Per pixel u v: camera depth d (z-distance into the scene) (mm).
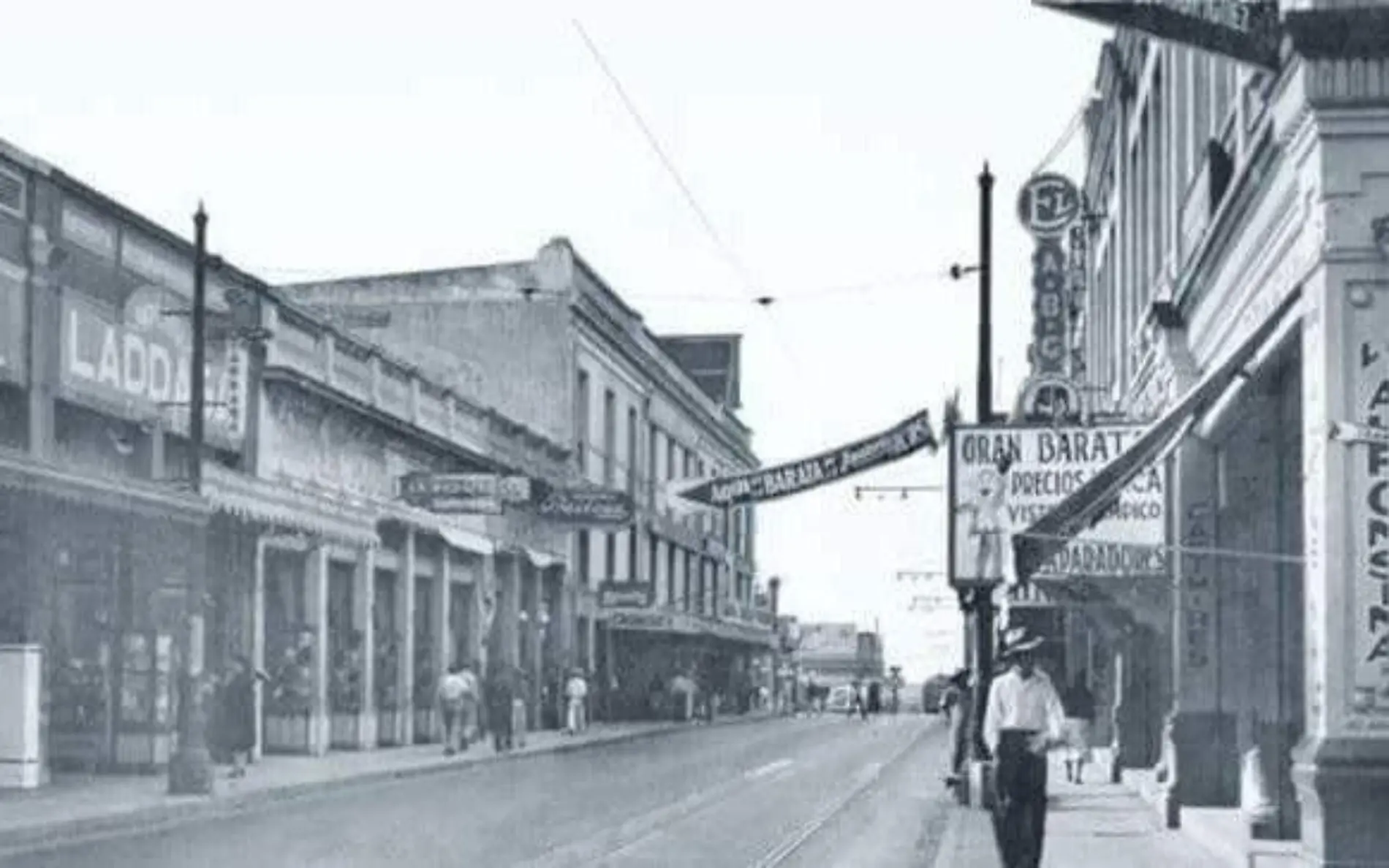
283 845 18312
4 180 25703
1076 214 33281
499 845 18297
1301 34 13133
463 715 37312
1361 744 13023
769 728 63312
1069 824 22047
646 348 66000
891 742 50312
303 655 34906
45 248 26547
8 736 25000
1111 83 36000
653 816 22703
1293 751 14227
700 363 87688
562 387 56156
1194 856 18250
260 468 33625
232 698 28141
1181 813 21391
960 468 24016
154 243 30219
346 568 37812
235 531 31594
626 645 65562
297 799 25562
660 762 36906
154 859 16953
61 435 27609
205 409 31500
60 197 27188
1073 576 22906
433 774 31844
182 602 28141
